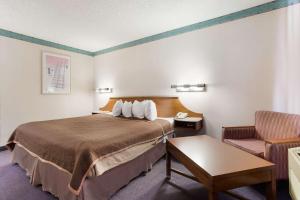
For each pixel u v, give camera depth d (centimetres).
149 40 378
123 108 341
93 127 239
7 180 220
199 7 259
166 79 357
